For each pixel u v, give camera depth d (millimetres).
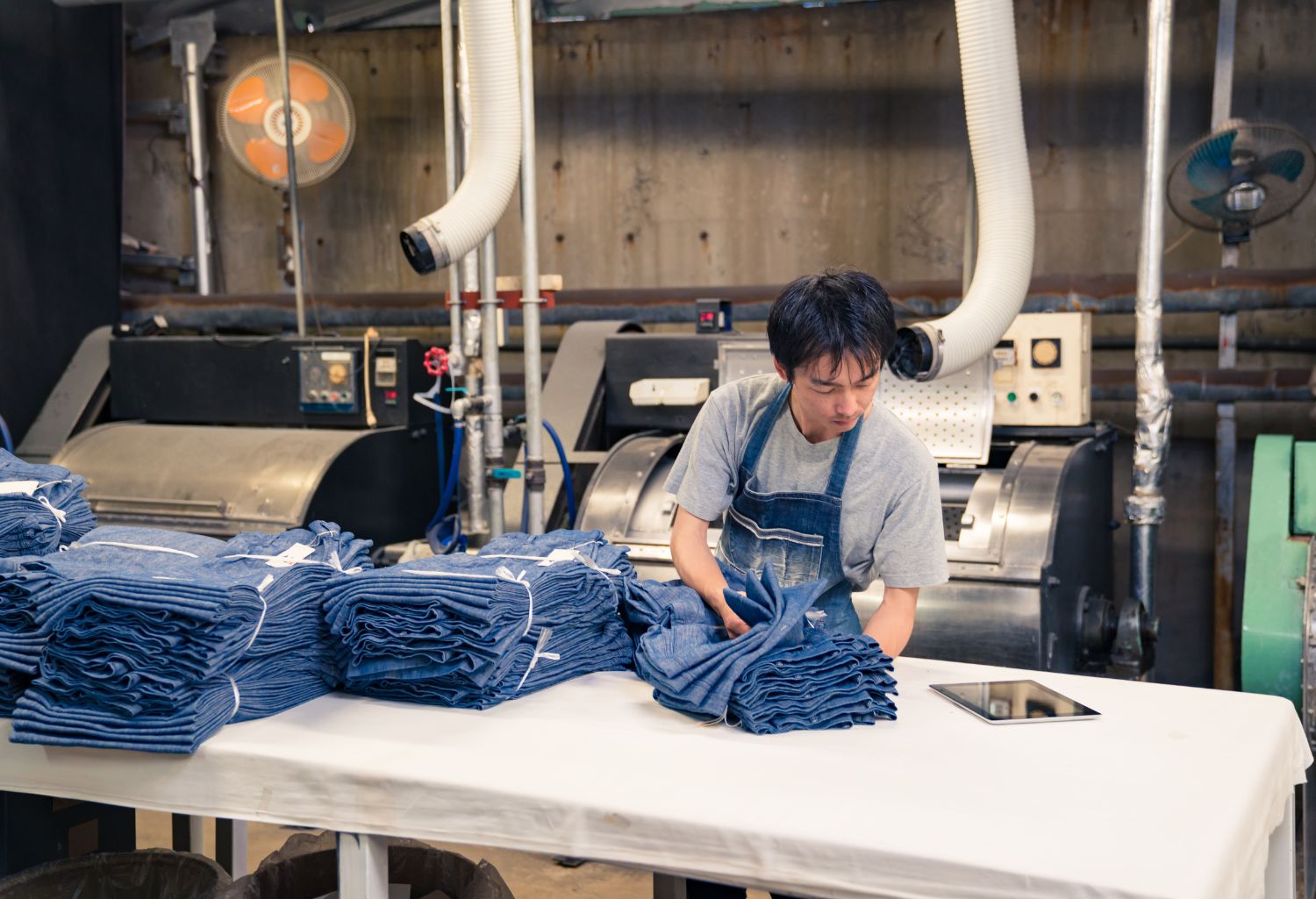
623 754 1371
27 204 4629
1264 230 4426
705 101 5105
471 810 1292
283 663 1548
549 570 1611
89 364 4410
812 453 1789
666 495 3248
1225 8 4180
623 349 3771
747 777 1299
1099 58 4590
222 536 3508
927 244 4859
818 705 1460
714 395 1888
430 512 4148
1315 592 2611
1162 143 3018
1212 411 4480
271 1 5164
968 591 2814
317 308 5008
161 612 1379
